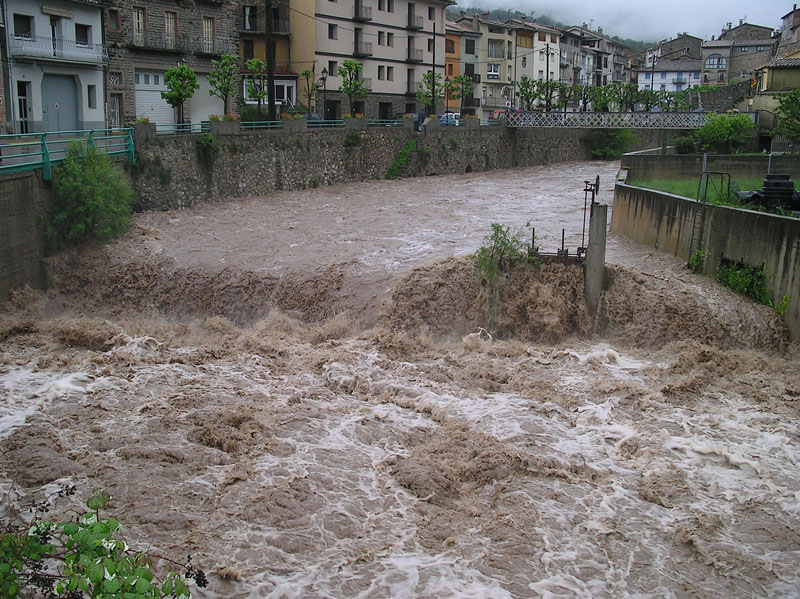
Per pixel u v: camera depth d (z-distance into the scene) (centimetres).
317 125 4444
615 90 7856
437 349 2030
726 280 2161
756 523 1254
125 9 4166
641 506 1300
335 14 5794
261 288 2325
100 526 688
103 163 2586
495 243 2180
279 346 2020
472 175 5034
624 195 2892
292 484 1305
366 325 2155
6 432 1475
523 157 5706
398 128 4688
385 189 4175
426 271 2217
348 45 5947
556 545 1183
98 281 2434
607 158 6394
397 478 1348
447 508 1280
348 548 1154
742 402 1709
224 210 3306
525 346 2041
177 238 2739
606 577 1116
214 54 4688
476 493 1334
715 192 2669
